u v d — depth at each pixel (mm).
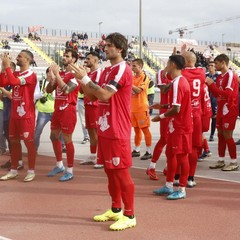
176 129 5207
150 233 4160
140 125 8117
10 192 5754
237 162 8000
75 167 7457
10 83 5980
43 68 33469
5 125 7371
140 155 8719
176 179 6164
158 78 6301
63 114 6340
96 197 5496
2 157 8398
